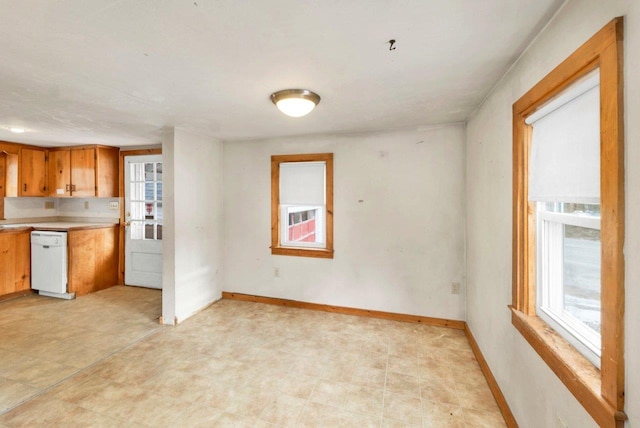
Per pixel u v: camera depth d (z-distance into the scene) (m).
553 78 1.27
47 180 4.52
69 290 4.08
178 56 1.66
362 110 2.67
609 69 0.94
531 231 1.64
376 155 3.48
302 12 1.27
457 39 1.49
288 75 1.91
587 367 1.14
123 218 4.66
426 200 3.32
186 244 3.46
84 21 1.32
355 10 1.25
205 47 1.56
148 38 1.47
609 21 0.96
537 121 1.53
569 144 1.25
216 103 2.45
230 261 4.13
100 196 4.33
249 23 1.34
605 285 0.97
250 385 2.24
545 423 1.38
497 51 1.61
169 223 3.30
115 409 1.96
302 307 3.82
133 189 4.59
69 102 2.40
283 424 1.86
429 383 2.28
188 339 2.96
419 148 3.33
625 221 0.90
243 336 3.04
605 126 0.96
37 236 4.17
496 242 2.09
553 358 1.27
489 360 2.26
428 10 1.26
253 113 2.73
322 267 3.73
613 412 0.90
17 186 4.20
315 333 3.11
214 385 2.23
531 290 1.64
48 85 2.05
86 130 3.40
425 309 3.36
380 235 3.49
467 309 3.13
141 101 2.39
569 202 1.25
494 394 2.11
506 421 1.86
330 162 3.63
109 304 3.90
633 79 0.86
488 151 2.27
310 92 2.19
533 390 1.50
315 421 1.89
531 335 1.48
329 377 2.35
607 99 0.95
